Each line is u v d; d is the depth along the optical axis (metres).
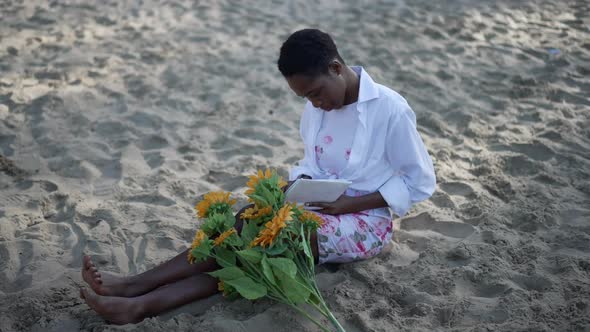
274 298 2.51
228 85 5.32
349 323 2.55
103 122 4.62
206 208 2.63
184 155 4.22
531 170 3.84
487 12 6.93
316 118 2.78
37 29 6.43
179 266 2.65
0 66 5.52
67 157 4.13
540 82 5.15
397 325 2.52
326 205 2.66
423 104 4.96
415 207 3.52
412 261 3.01
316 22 6.79
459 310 2.58
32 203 3.58
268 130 4.59
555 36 6.22
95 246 3.14
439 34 6.33
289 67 2.41
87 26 6.56
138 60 5.77
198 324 2.51
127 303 2.51
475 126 4.52
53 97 4.95
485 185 3.73
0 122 4.56
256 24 6.74
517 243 3.06
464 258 2.96
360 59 5.78
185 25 6.68
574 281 2.71
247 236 2.56
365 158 2.69
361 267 2.89
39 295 2.74
